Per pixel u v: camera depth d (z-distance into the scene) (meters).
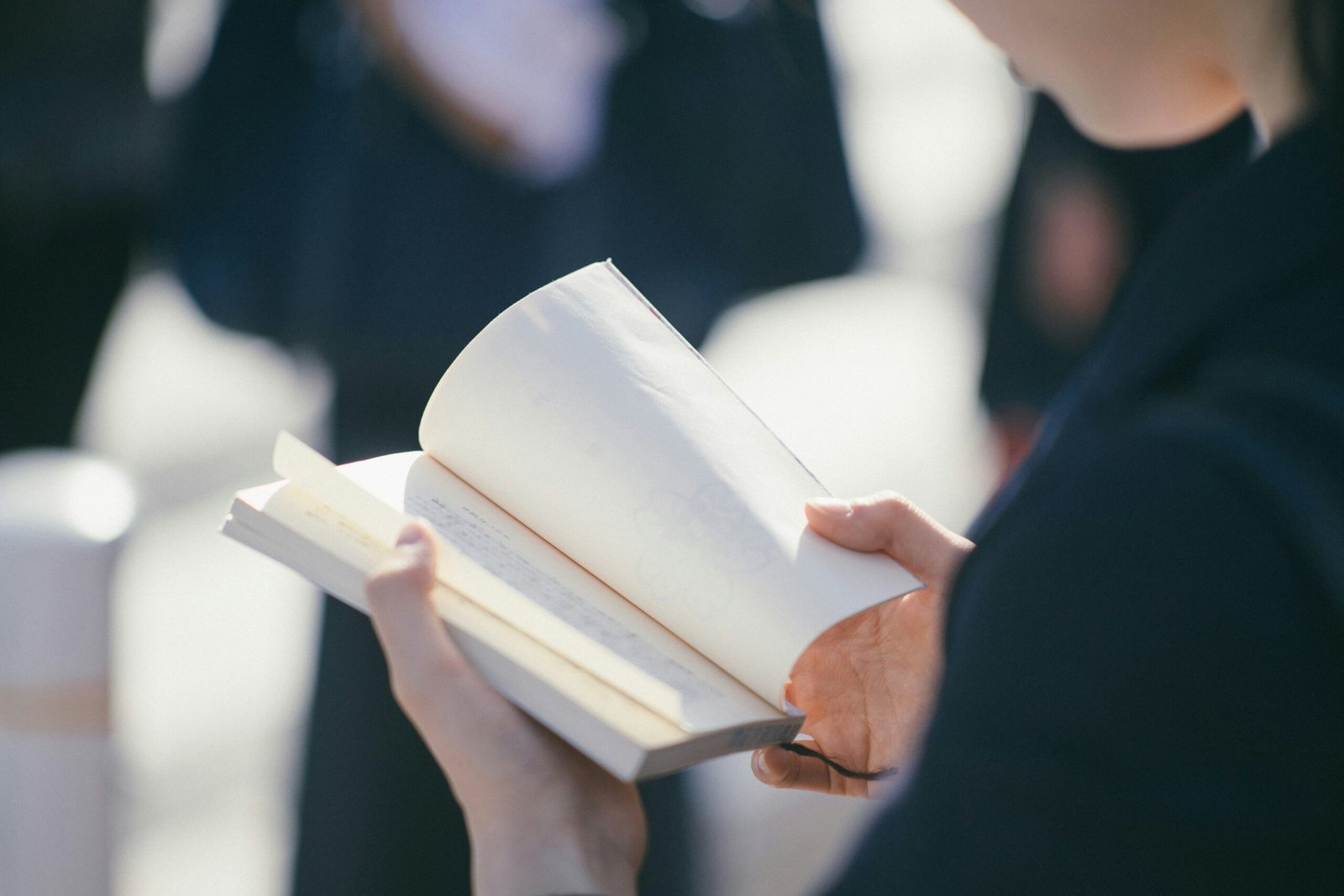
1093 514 0.84
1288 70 0.88
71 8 2.34
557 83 1.76
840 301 5.08
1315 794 0.82
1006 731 0.84
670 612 1.00
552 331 1.02
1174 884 0.83
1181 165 2.06
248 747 2.76
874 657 1.09
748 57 1.86
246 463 4.02
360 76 1.75
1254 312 0.85
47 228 2.46
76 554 1.52
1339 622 0.82
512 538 1.01
